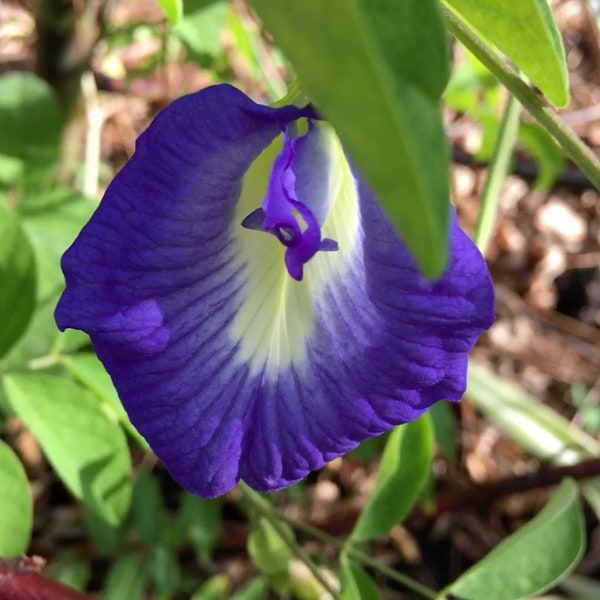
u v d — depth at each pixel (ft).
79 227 0.45
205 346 0.27
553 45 0.22
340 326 0.28
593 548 0.73
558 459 0.62
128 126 0.78
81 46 0.51
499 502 0.72
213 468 0.29
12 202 0.47
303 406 0.29
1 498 0.35
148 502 0.53
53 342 0.39
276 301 0.28
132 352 0.26
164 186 0.24
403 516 0.39
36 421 0.37
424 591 0.38
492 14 0.22
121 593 0.50
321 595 0.50
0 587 0.34
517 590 0.38
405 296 0.26
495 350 0.88
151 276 0.25
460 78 0.59
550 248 0.96
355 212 0.26
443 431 0.57
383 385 0.28
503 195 0.98
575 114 1.01
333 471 0.71
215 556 0.59
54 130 0.46
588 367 0.88
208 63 0.52
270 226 0.24
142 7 0.74
